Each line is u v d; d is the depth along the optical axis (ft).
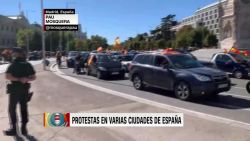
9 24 380.99
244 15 269.64
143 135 23.89
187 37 330.54
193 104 38.17
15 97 23.38
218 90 39.32
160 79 45.11
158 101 40.11
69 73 86.12
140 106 33.09
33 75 23.86
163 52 48.44
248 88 46.16
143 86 50.01
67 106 34.42
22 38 351.67
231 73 70.33
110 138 23.40
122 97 38.45
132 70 51.31
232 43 272.31
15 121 23.88
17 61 23.45
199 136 23.16
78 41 373.61
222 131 23.93
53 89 46.85
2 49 209.26
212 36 314.96
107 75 68.59
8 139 23.12
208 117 28.22
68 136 23.97
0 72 94.12
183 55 45.55
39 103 36.19
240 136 22.81
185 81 40.52
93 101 36.55
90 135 24.08
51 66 121.08
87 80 66.28
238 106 36.78
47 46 362.53
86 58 84.53
